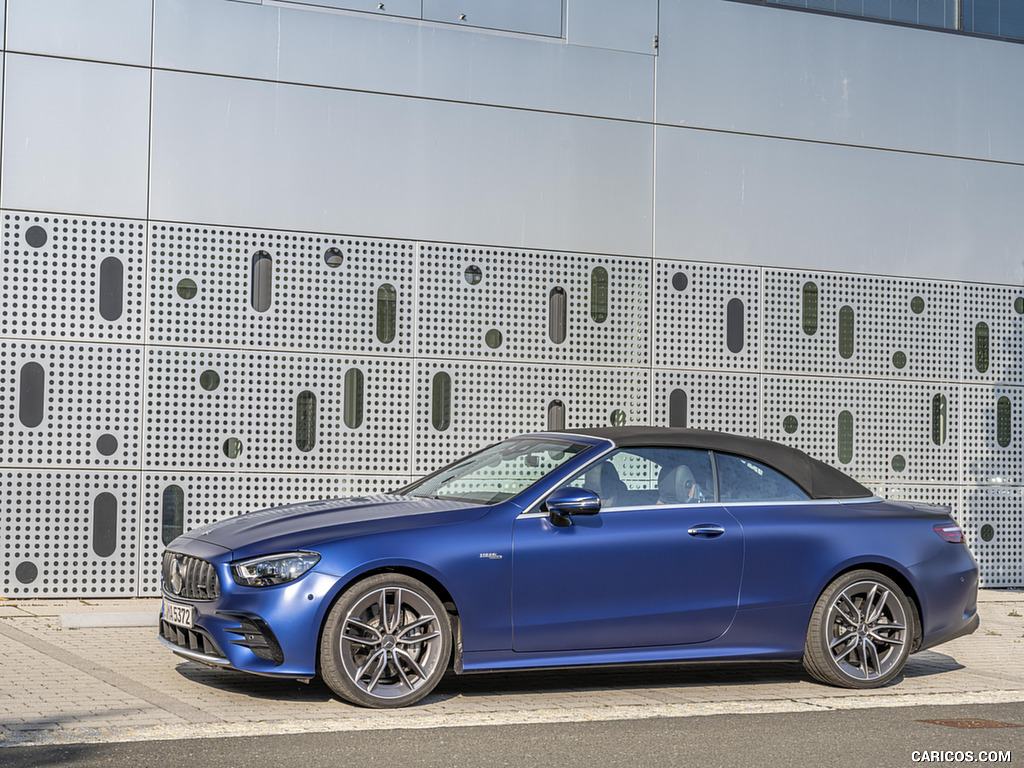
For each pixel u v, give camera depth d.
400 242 10.70
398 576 6.07
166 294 10.09
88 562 9.86
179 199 10.14
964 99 12.55
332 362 10.49
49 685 6.32
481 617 6.20
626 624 6.48
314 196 10.48
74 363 9.87
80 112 9.93
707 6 11.68
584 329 11.20
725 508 6.84
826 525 6.97
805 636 6.89
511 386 10.98
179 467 10.09
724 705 6.38
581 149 11.24
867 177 12.16
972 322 12.48
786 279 11.84
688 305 11.52
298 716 5.73
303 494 10.40
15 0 9.81
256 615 5.91
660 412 11.40
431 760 4.93
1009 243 12.66
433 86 10.83
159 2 10.14
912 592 7.18
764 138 11.80
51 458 9.80
